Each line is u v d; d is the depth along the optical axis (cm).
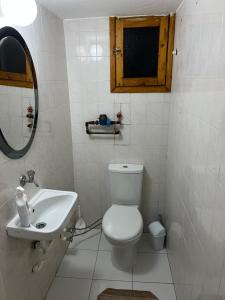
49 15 167
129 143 220
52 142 178
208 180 101
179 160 161
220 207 87
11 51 117
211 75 99
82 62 202
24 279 138
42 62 156
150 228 220
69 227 223
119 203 223
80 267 198
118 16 186
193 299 123
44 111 162
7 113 116
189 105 136
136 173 212
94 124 215
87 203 246
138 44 192
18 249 130
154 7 168
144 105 208
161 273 190
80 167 234
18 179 129
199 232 114
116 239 169
